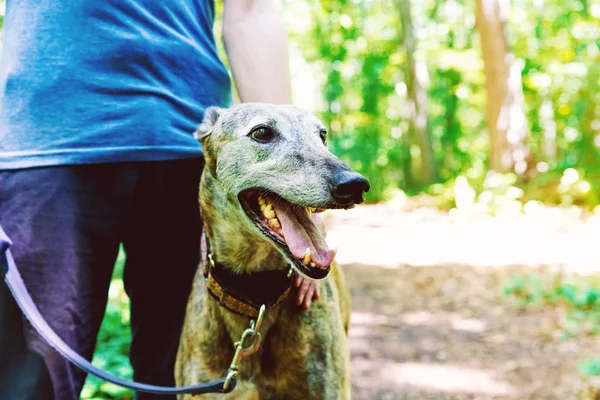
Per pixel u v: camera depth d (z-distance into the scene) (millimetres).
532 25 20344
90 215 2172
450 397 4508
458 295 7156
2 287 2072
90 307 2229
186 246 2553
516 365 4922
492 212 12172
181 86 2344
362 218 15961
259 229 2184
